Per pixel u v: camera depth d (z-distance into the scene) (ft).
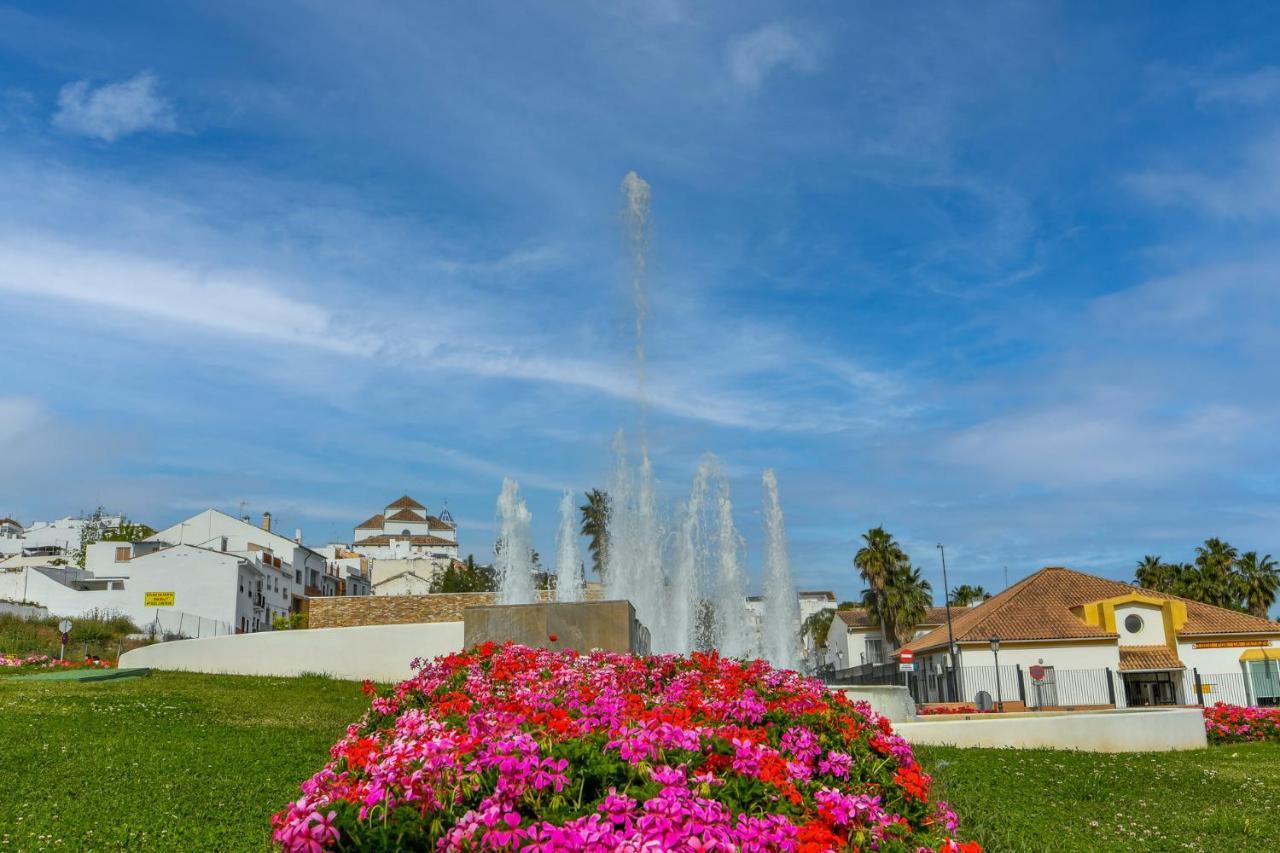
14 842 27.91
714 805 15.51
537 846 14.40
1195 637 142.72
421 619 120.37
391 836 15.58
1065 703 121.80
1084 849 32.19
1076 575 157.48
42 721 49.24
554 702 27.84
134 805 32.73
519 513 110.01
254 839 29.01
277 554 249.34
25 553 295.48
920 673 154.51
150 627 171.53
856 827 16.99
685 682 36.04
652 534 99.76
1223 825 38.04
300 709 60.85
